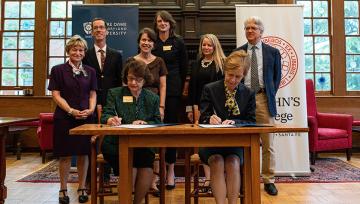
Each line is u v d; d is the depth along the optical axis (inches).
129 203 79.1
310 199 127.6
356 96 248.5
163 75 133.2
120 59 137.8
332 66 255.0
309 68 257.8
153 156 94.9
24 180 160.1
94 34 134.5
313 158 195.5
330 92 256.1
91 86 122.4
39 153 246.1
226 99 97.3
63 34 259.4
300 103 164.1
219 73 128.9
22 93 256.8
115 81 136.3
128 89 99.0
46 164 205.2
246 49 135.5
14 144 243.3
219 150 92.8
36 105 250.1
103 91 132.6
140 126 79.1
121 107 97.1
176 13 227.3
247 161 81.8
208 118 94.4
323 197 130.4
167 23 139.3
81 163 122.8
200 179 152.9
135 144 78.1
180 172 167.5
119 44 173.9
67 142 115.5
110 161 96.6
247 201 82.0
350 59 257.0
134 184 95.2
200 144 77.8
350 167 193.0
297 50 165.5
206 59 134.1
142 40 129.6
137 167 93.5
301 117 163.6
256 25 131.5
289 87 164.4
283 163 166.1
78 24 173.5
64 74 118.2
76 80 118.6
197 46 224.8
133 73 94.7
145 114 97.7
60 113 116.4
